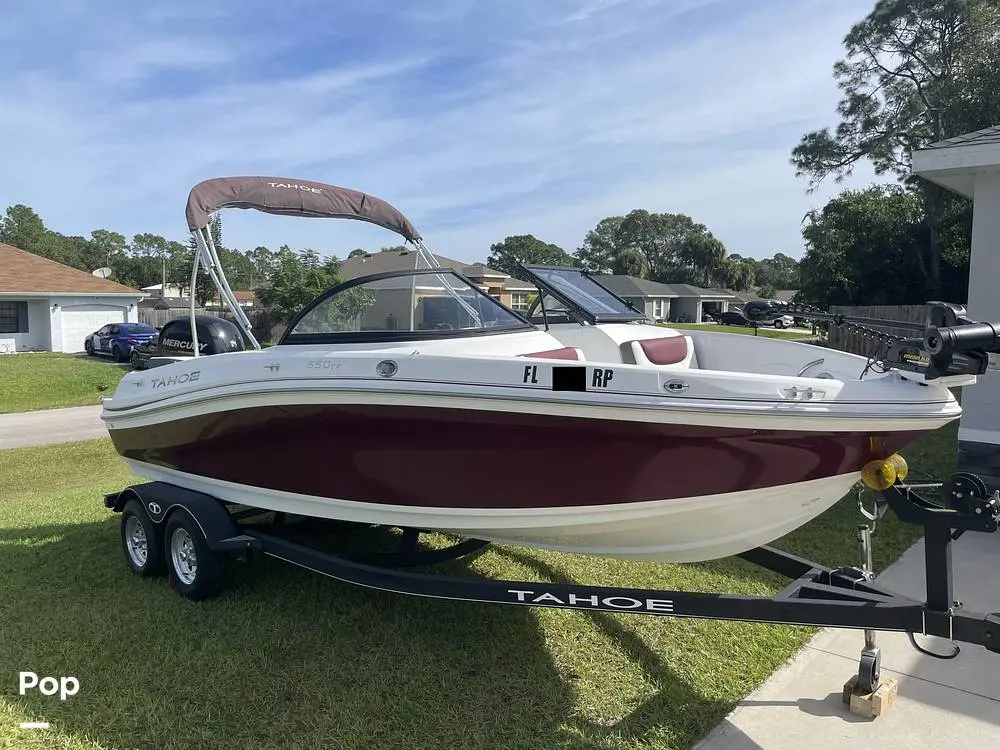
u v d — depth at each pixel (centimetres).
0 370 1812
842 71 3020
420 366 310
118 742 276
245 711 294
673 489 294
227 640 353
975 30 2602
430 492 336
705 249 7506
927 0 2641
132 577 439
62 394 1630
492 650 343
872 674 292
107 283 2708
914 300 2541
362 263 2648
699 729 283
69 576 442
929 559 264
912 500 293
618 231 8638
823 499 295
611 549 337
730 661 333
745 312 374
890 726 283
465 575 429
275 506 397
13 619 380
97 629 367
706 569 437
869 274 2584
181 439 422
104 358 2247
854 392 264
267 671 324
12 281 2469
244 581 425
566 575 429
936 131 2652
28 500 672
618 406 275
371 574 335
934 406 265
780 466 279
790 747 271
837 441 270
